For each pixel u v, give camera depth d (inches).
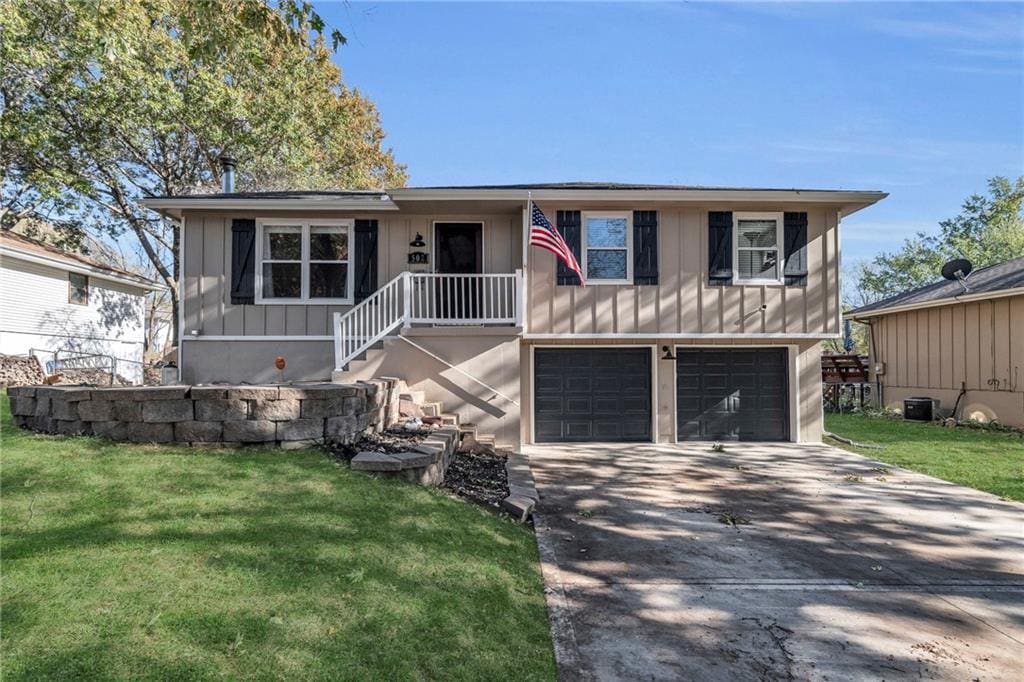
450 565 147.9
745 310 420.2
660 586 160.6
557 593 151.8
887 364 654.5
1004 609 149.3
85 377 624.1
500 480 262.5
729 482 296.0
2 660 86.7
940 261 1317.7
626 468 333.1
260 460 202.8
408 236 434.3
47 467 182.4
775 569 174.7
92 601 105.0
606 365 434.9
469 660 107.9
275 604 112.1
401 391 331.0
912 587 162.6
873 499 260.7
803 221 423.2
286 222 427.2
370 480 197.9
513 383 364.2
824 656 123.9
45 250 688.4
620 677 113.2
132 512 150.7
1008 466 335.6
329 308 426.0
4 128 641.6
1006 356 500.7
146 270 1446.9
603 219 419.2
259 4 230.8
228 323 422.0
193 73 674.8
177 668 89.0
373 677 95.6
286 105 751.7
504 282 434.9
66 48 592.7
